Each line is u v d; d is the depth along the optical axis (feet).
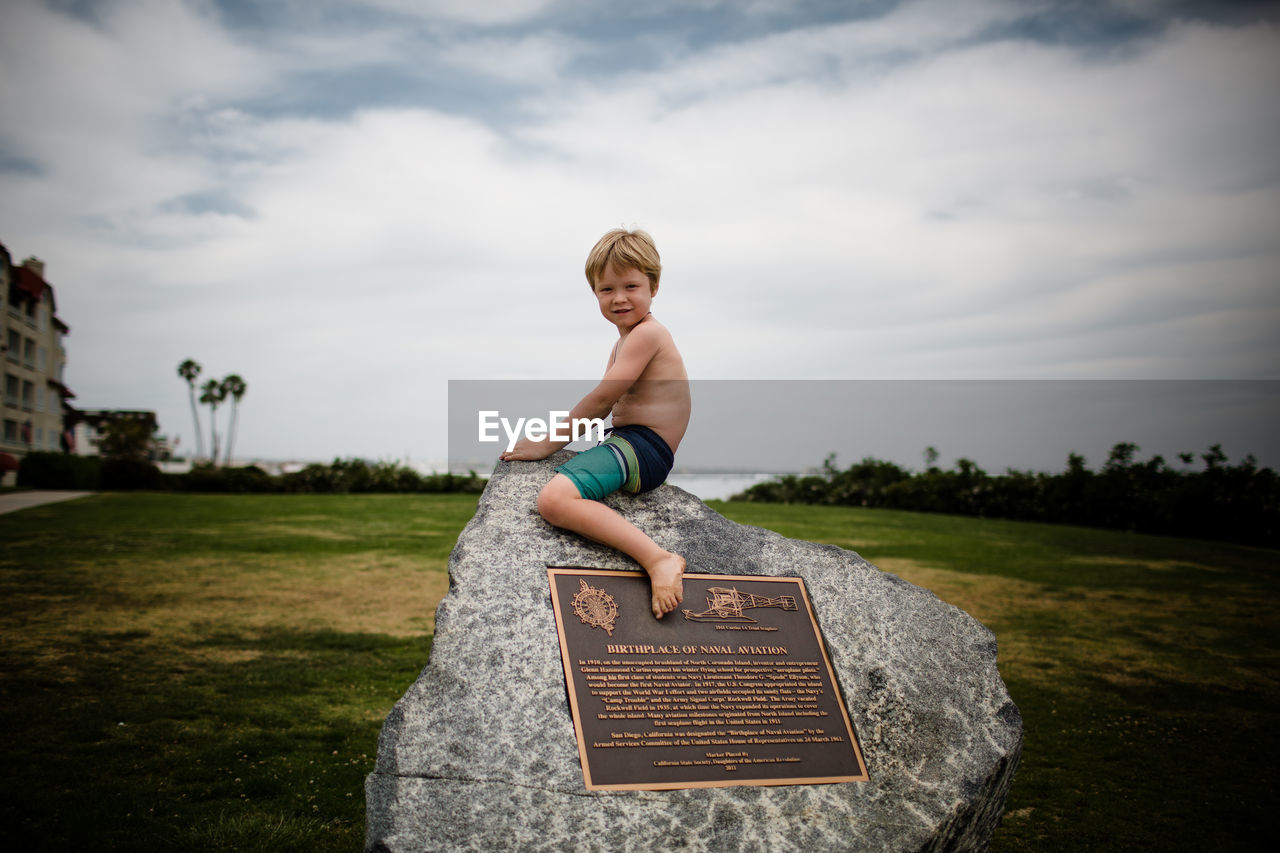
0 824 12.75
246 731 17.07
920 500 76.43
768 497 86.99
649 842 8.86
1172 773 16.67
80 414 160.04
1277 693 22.12
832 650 11.44
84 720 17.21
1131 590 36.45
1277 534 53.11
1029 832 14.15
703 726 10.12
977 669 11.82
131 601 28.96
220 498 82.07
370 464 103.71
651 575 10.93
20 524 51.44
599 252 12.34
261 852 12.35
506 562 11.01
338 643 24.30
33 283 130.52
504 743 9.41
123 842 12.42
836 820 9.61
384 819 8.61
